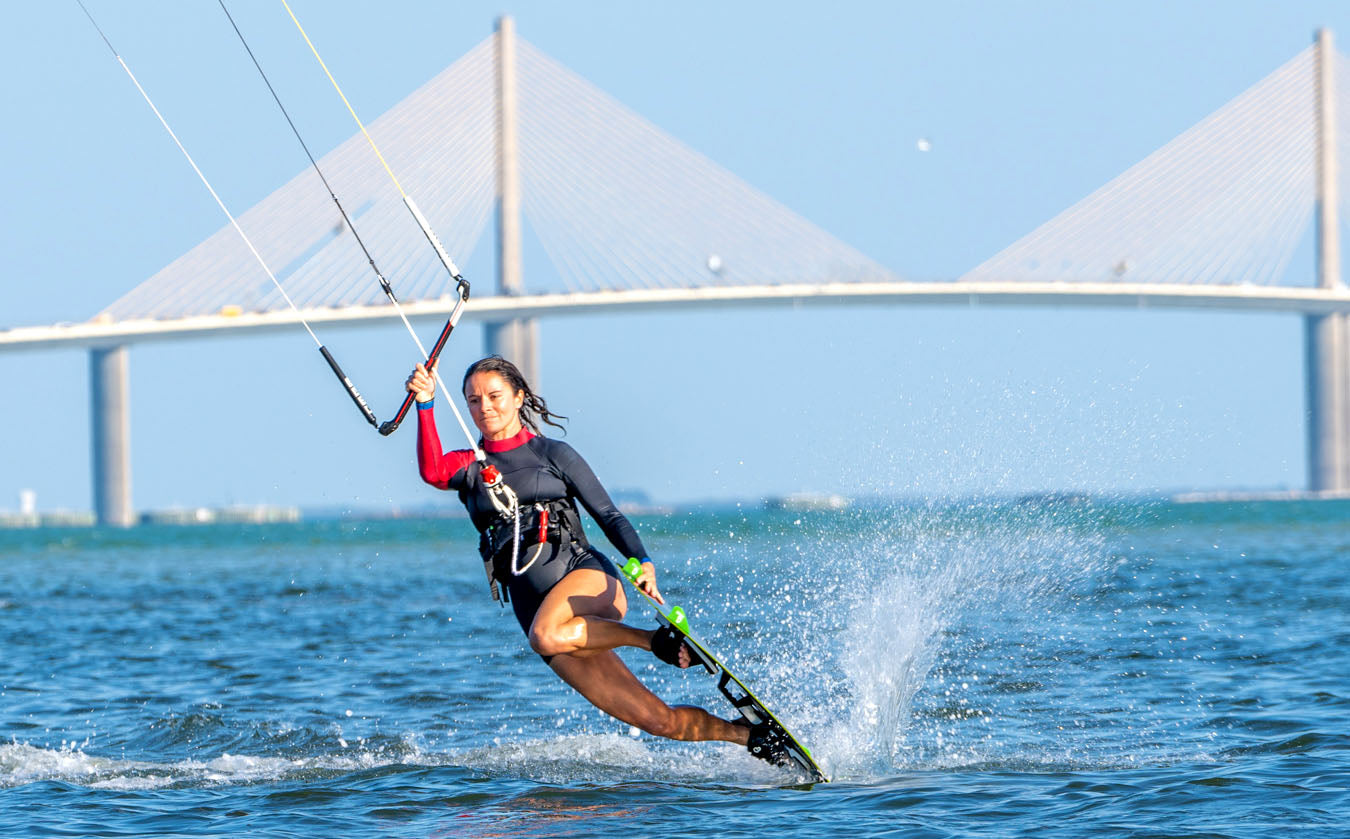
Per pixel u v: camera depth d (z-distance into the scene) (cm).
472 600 7444
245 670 4559
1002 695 3641
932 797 2491
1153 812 2302
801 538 11062
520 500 2634
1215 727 3127
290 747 3152
